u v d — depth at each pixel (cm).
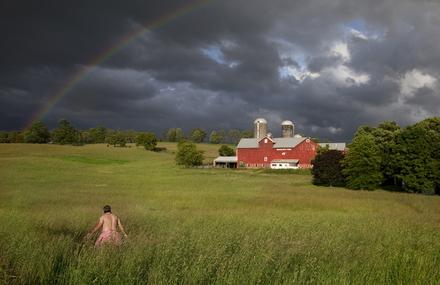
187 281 679
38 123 16500
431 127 7006
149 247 823
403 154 5344
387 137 7844
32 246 843
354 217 1808
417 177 5203
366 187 5472
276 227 1255
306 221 1525
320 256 845
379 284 737
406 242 1067
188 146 10356
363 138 5675
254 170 8988
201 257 754
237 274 709
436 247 1048
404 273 795
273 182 5834
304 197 3347
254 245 889
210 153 16100
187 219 1495
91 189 3850
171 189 4194
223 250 818
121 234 1092
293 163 9969
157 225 1303
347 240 1065
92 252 809
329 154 6044
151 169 8962
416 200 3278
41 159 9144
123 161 11706
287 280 695
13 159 8675
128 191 3712
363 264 810
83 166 8850
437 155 5253
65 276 692
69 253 820
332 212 2230
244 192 3866
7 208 1977
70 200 2612
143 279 701
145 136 16700
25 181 4672
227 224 1334
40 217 1429
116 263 743
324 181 6206
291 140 10375
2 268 691
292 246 873
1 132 16375
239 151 10581
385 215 1989
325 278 724
